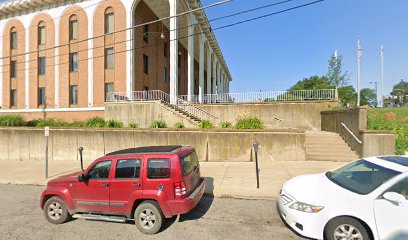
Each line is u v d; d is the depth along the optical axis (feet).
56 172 31.40
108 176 15.35
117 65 69.56
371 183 12.82
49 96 78.13
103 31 71.10
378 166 13.43
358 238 11.52
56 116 76.18
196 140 34.68
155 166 14.76
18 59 83.71
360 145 30.53
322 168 27.84
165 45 95.71
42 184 27.20
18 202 20.68
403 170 12.15
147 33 79.10
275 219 15.81
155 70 85.71
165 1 75.46
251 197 20.22
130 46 68.33
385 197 11.07
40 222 16.24
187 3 70.33
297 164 30.04
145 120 52.26
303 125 50.34
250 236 13.47
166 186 14.35
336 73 103.86
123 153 15.83
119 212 15.02
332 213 11.98
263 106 52.60
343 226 11.83
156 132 36.04
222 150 33.86
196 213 17.06
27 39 81.97
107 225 15.47
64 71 76.07
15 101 85.10
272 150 32.58
